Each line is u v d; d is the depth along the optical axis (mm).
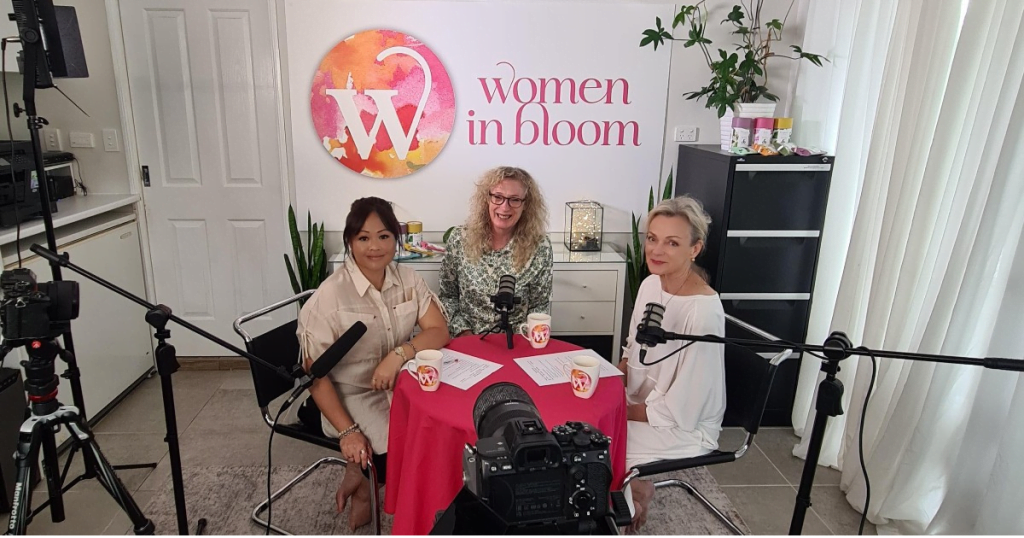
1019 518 1741
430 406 1653
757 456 2717
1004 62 1870
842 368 2520
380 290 2070
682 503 2377
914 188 2174
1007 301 1794
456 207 3324
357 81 3145
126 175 3215
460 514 1002
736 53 3203
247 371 3441
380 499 2279
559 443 996
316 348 1951
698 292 1999
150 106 3166
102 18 3039
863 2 2453
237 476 2467
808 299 2896
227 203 3311
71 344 2205
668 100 3258
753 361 1959
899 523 2221
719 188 2793
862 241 2434
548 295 2576
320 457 2615
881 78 2443
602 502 986
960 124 2020
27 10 1913
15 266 2318
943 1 2051
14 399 2227
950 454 2092
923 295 2148
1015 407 1731
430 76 3156
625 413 1810
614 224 3395
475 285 2500
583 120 3250
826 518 2289
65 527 2141
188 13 3070
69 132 3119
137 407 3004
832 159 2699
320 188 3268
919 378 2064
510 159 3281
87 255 2758
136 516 1728
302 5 3053
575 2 3107
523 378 1841
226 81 3154
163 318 1568
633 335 2182
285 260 3238
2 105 2951
